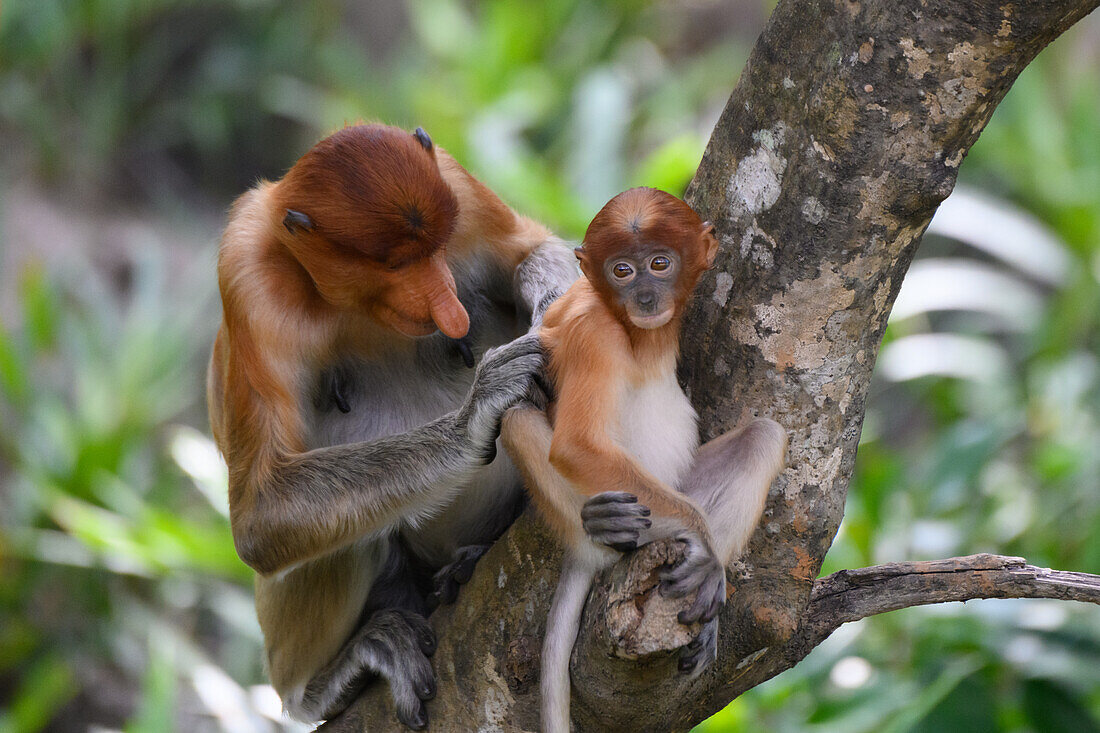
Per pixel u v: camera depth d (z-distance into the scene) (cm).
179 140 2983
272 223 755
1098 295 1747
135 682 1789
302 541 782
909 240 584
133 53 2970
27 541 1652
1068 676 1020
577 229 1571
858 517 1207
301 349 787
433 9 2497
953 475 1259
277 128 3019
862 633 1177
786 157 585
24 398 1714
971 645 1084
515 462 631
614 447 579
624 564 555
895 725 1010
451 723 682
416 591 886
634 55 2719
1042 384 1738
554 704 591
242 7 3006
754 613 620
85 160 2841
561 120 2367
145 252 1911
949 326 2325
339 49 2822
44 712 1638
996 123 2023
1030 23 525
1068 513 1471
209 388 896
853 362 605
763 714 1154
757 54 598
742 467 594
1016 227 1788
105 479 1633
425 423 814
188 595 1739
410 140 741
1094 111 1969
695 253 585
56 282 2027
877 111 555
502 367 729
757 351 605
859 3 552
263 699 1367
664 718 617
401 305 744
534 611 641
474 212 848
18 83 2839
